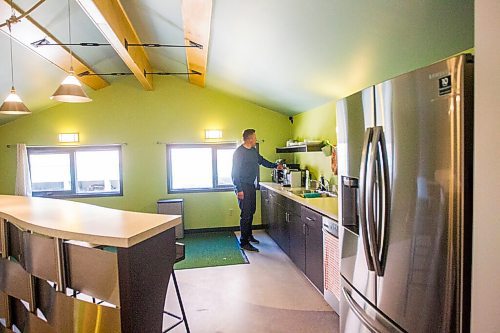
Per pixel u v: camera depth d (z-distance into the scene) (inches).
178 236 205.6
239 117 222.7
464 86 44.0
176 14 110.8
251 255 168.6
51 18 112.9
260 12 92.0
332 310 108.4
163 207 206.2
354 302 71.4
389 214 57.7
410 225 53.1
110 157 216.2
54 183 211.6
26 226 70.7
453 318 45.7
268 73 145.1
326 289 109.5
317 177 179.2
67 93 106.7
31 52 133.6
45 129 204.7
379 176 59.6
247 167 178.9
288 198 154.5
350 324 75.2
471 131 44.1
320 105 169.0
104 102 210.1
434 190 48.5
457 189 44.9
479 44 39.3
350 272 75.2
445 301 46.8
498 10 36.6
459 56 44.3
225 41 123.3
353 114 72.7
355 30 82.8
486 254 39.3
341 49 95.9
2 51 127.2
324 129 166.6
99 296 60.6
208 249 181.0
